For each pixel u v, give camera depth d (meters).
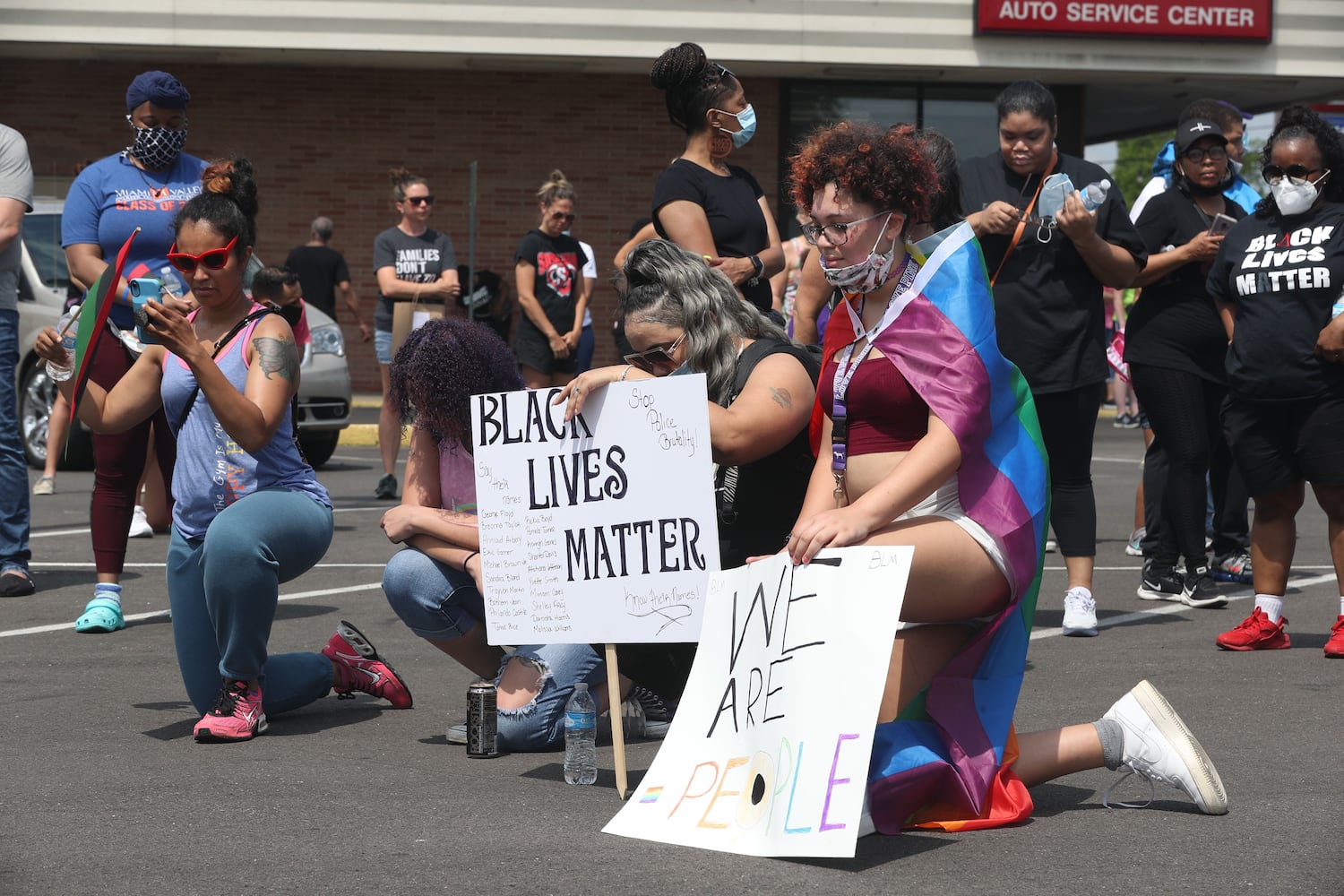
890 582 3.48
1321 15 18.56
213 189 4.95
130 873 3.42
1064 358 6.38
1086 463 6.52
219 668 4.89
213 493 4.86
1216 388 7.39
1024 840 3.65
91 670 5.83
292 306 8.79
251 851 3.59
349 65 19.66
